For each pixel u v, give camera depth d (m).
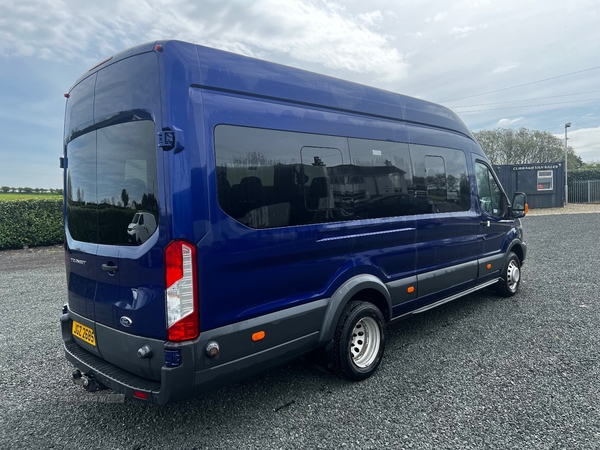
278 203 2.93
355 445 2.61
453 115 5.05
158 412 3.09
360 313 3.48
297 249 3.03
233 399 3.26
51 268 9.42
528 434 2.65
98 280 2.91
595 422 2.77
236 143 2.69
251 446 2.63
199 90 2.56
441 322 4.98
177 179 2.39
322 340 3.26
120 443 2.70
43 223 12.59
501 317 5.07
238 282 2.67
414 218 4.15
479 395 3.19
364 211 3.63
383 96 3.99
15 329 5.10
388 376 3.59
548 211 20.95
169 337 2.43
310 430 2.80
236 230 2.65
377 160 3.80
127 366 2.71
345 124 3.52
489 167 5.60
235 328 2.65
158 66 2.46
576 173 26.44
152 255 2.46
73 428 2.89
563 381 3.36
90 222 3.05
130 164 2.66
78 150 3.22
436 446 2.56
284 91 3.08
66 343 3.32
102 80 2.88
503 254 5.69
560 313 5.13
